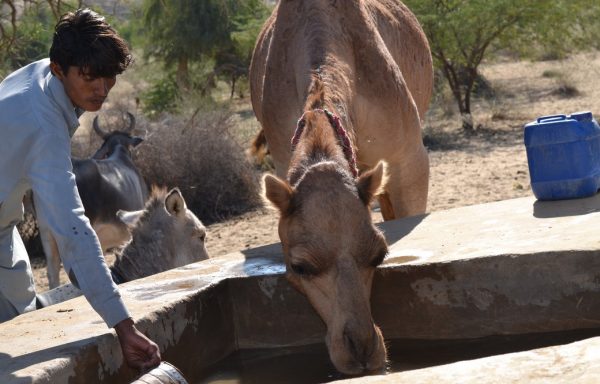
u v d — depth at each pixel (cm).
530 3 1917
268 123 629
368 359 393
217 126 1459
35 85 364
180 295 462
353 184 433
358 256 410
